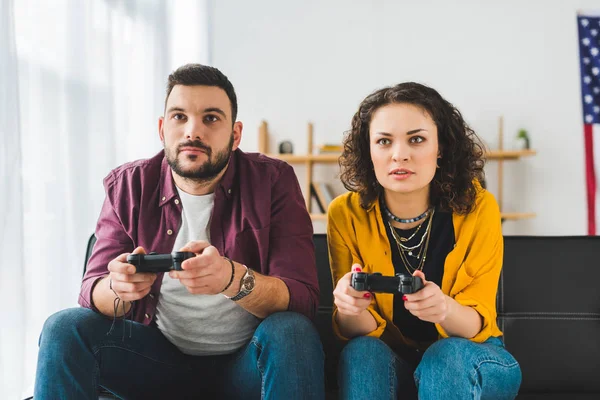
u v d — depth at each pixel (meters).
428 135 1.22
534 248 1.48
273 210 1.33
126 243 1.32
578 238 1.49
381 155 1.24
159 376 1.26
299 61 3.83
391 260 1.33
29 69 1.71
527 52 3.73
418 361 1.30
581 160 3.71
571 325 1.44
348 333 1.26
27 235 1.70
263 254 1.30
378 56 3.80
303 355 1.08
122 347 1.19
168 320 1.27
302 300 1.23
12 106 1.46
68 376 1.10
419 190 1.28
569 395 1.40
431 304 1.06
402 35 3.79
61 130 1.87
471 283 1.28
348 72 3.81
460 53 3.76
